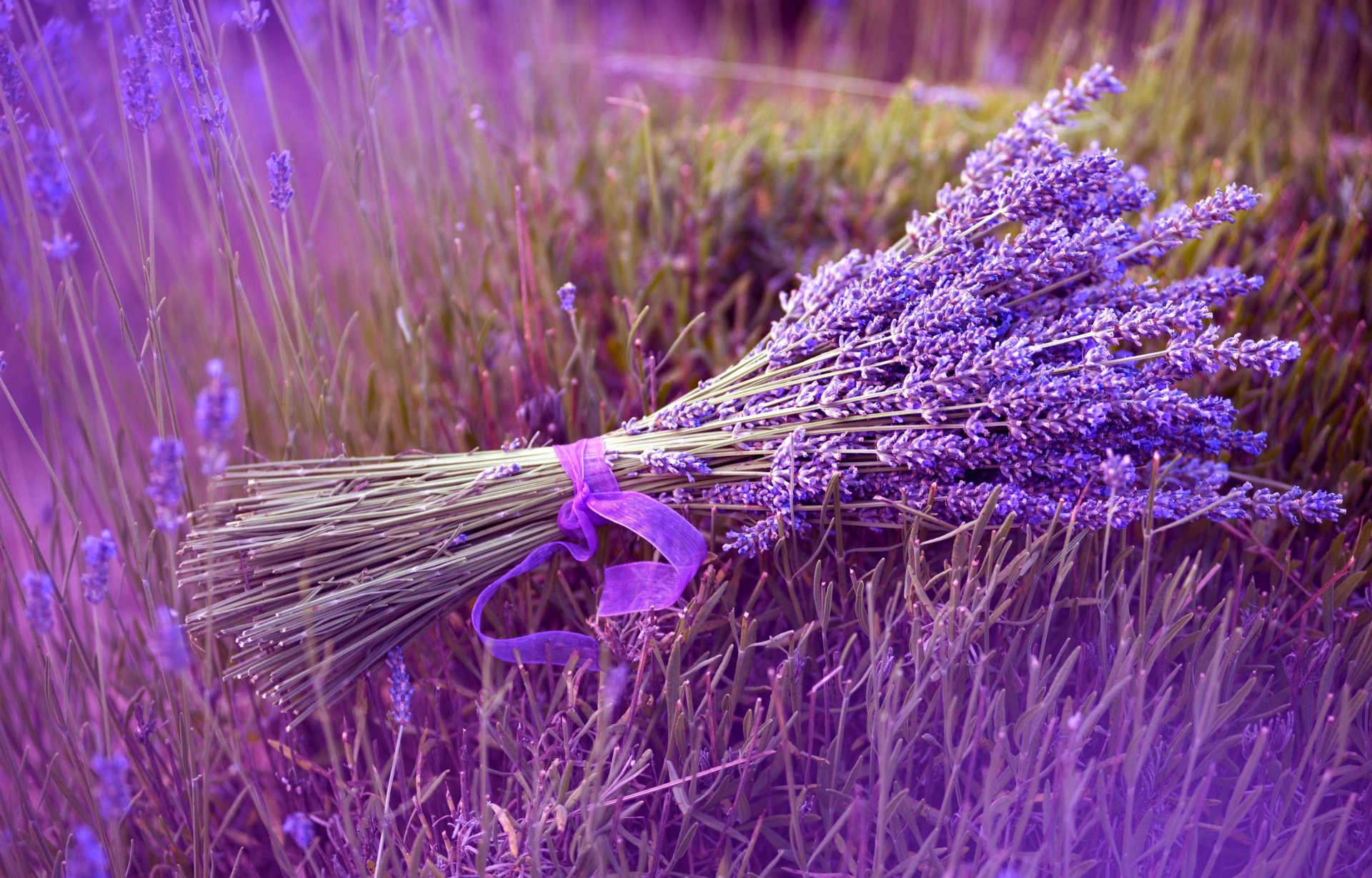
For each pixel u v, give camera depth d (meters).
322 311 1.00
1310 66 1.43
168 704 0.90
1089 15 1.73
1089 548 0.84
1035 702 0.82
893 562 0.87
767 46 1.75
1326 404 0.96
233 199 1.26
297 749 0.89
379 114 1.07
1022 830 0.77
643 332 1.03
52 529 0.91
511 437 0.91
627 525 0.84
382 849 0.79
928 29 1.78
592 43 1.60
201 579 0.85
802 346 0.85
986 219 0.86
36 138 0.79
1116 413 0.83
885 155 1.16
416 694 0.90
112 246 1.33
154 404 0.88
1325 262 1.07
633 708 0.81
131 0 0.91
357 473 0.87
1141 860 0.80
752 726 0.82
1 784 0.94
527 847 0.79
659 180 1.15
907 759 0.81
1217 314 1.03
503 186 1.09
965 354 0.81
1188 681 0.81
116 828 0.79
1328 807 0.82
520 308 1.04
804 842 0.84
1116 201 0.86
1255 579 0.92
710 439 0.85
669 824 0.84
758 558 0.86
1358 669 0.83
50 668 0.88
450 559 0.84
